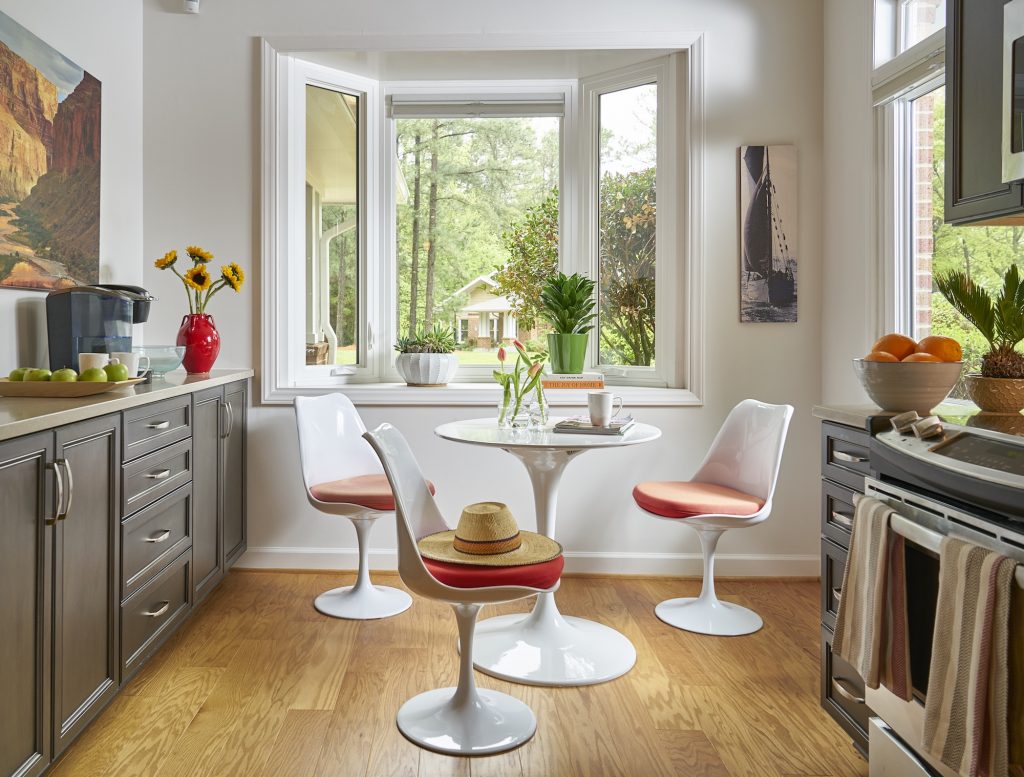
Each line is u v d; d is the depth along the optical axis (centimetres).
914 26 279
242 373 315
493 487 340
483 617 287
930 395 172
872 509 158
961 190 184
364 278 376
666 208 346
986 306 182
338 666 242
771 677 238
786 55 331
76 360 238
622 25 332
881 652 151
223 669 239
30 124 238
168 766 184
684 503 268
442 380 358
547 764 187
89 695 186
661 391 335
